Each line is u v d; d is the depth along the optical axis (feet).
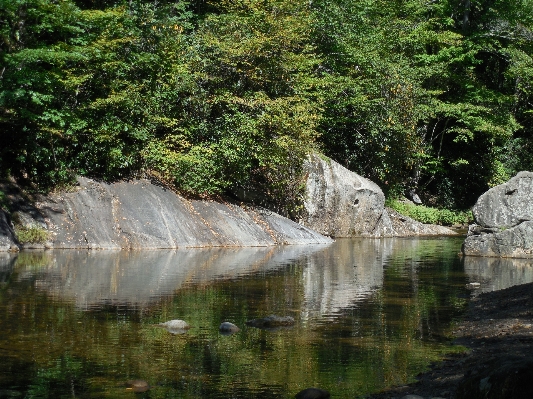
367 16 99.86
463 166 116.67
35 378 21.17
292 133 74.69
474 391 16.75
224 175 71.46
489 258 59.26
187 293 36.55
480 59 121.19
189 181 68.23
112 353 24.16
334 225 80.74
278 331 28.17
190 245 62.39
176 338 26.50
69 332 26.94
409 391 20.30
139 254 55.31
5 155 61.31
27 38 63.82
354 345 26.00
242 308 32.76
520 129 121.39
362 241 76.13
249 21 78.59
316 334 27.68
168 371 22.24
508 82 122.31
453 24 114.01
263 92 75.20
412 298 36.50
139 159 67.67
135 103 66.59
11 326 27.76
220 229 65.87
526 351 23.27
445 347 25.80
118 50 68.18
